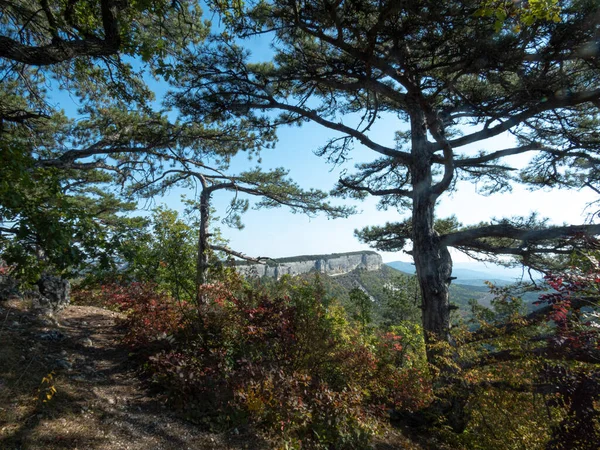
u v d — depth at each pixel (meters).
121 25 5.75
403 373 7.75
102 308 9.31
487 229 8.03
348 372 6.66
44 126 9.52
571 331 3.91
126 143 9.61
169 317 6.29
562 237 7.13
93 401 4.28
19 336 5.36
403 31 6.97
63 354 5.27
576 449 3.54
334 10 6.66
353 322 10.75
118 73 8.14
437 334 7.97
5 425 3.38
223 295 6.71
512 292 5.43
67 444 3.37
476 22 6.48
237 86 8.90
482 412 6.04
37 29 7.54
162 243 7.16
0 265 7.18
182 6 6.61
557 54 6.82
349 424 5.34
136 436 3.84
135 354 5.72
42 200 3.92
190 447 3.93
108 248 4.10
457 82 8.76
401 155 9.26
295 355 6.12
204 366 5.25
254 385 4.92
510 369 5.32
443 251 8.79
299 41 8.57
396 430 6.73
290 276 8.65
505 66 6.98
